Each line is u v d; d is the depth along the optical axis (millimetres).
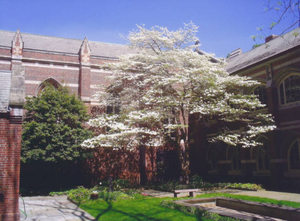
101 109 24859
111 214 10703
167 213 10312
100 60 26031
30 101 19516
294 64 17703
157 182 24062
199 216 9641
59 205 13617
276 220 8992
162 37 20953
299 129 17359
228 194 14938
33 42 26125
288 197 14188
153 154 25469
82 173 22891
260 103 18734
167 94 19609
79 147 19406
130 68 22234
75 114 20188
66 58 24906
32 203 14438
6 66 22938
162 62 20172
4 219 9641
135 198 14344
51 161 18875
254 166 20609
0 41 24688
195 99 18906
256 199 12828
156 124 20016
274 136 18484
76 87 24922
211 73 18156
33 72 23734
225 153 22812
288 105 18250
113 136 17359
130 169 24625
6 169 9961
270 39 24078
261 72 20203
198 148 24938
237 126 21594
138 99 21766
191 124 25438
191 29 21516
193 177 20859
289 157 18328
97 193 14344
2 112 10164
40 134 17953
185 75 18016
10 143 10141
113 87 22984
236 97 18984
